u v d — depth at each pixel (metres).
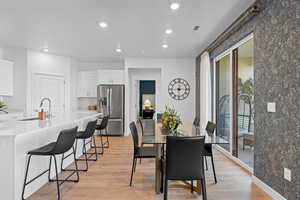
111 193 2.76
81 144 4.56
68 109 6.61
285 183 2.37
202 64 5.67
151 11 3.24
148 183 3.10
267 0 2.69
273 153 2.59
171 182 3.14
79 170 3.52
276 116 2.52
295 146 2.20
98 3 2.97
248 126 3.65
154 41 4.89
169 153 2.33
